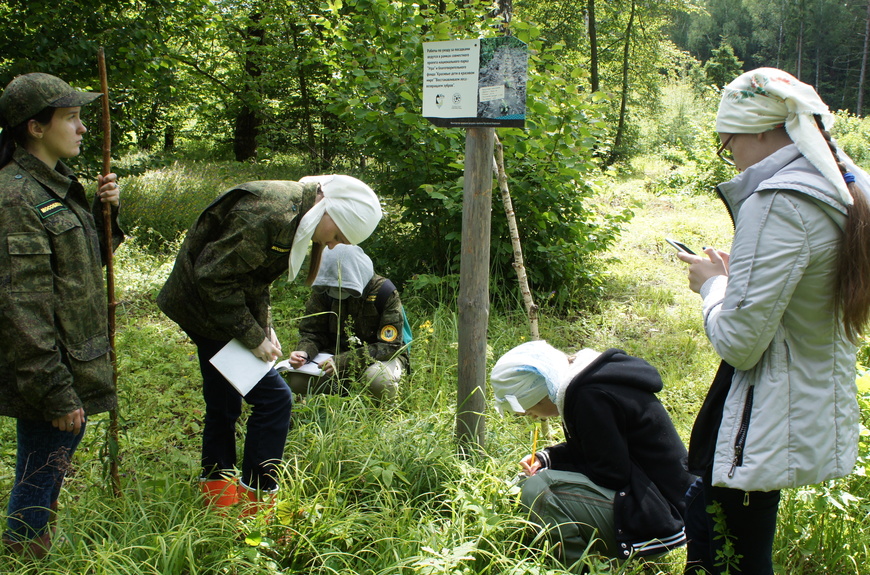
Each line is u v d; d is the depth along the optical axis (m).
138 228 7.42
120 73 7.07
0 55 6.57
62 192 2.34
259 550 2.37
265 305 2.85
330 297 4.03
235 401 2.96
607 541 2.48
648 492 2.44
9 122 2.27
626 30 22.33
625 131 22.75
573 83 5.62
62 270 2.30
